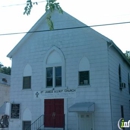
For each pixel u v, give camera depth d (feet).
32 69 71.31
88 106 57.16
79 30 65.77
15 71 74.43
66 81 64.85
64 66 65.77
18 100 71.77
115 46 64.59
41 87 68.54
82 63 63.77
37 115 67.56
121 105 69.56
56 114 64.75
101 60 61.46
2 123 95.86
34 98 69.10
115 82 65.51
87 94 61.46
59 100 65.16
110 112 57.93
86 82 62.34
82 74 63.31
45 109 66.64
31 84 70.38
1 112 74.79
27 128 65.62
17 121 70.33
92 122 59.47
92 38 63.67
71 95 63.41
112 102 60.13
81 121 61.00
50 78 67.92
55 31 69.41
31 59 72.18
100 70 61.11
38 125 66.33
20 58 74.38
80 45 64.95
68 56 65.98
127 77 85.20
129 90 86.38
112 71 63.67
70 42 66.49
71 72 64.64
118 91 67.77
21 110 70.59
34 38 72.90
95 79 61.26
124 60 79.51
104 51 61.57
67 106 63.46
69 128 61.93
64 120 62.64
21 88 72.13
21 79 72.79
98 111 59.31
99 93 60.08
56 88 65.92
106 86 59.67
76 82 63.46
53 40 69.31
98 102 59.77
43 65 69.51
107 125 57.62
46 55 69.46
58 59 67.51
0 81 136.67
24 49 74.18
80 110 57.11
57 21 69.51
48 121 65.36
